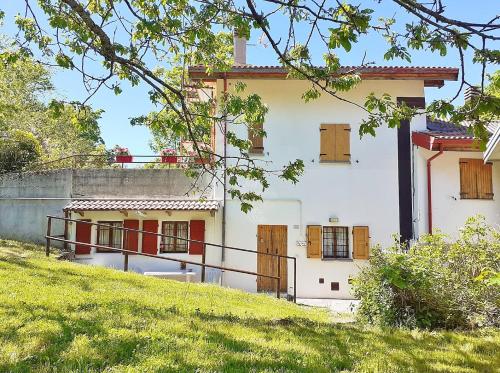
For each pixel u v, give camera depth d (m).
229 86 14.35
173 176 14.97
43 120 27.08
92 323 5.54
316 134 14.47
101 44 5.24
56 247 14.56
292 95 14.55
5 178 15.22
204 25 5.59
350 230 14.17
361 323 7.16
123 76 6.02
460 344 5.70
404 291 6.98
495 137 9.88
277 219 14.20
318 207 14.24
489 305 6.86
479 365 4.88
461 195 13.92
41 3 5.39
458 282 7.14
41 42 5.65
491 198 13.91
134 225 14.33
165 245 14.27
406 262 7.14
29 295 6.83
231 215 14.28
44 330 5.11
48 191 15.03
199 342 5.01
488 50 3.40
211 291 9.48
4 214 15.08
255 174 6.65
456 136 13.02
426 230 13.87
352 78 4.93
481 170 14.02
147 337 5.02
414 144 14.27
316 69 4.91
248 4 3.90
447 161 14.03
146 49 5.89
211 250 14.12
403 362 4.91
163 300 7.58
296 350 5.04
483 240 7.73
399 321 6.91
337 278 13.92
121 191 15.00
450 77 13.84
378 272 7.17
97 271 9.87
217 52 7.27
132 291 8.14
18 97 24.23
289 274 14.02
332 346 5.35
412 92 14.39
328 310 10.17
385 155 14.39
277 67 13.84
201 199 8.68
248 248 14.15
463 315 6.86
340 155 14.39
